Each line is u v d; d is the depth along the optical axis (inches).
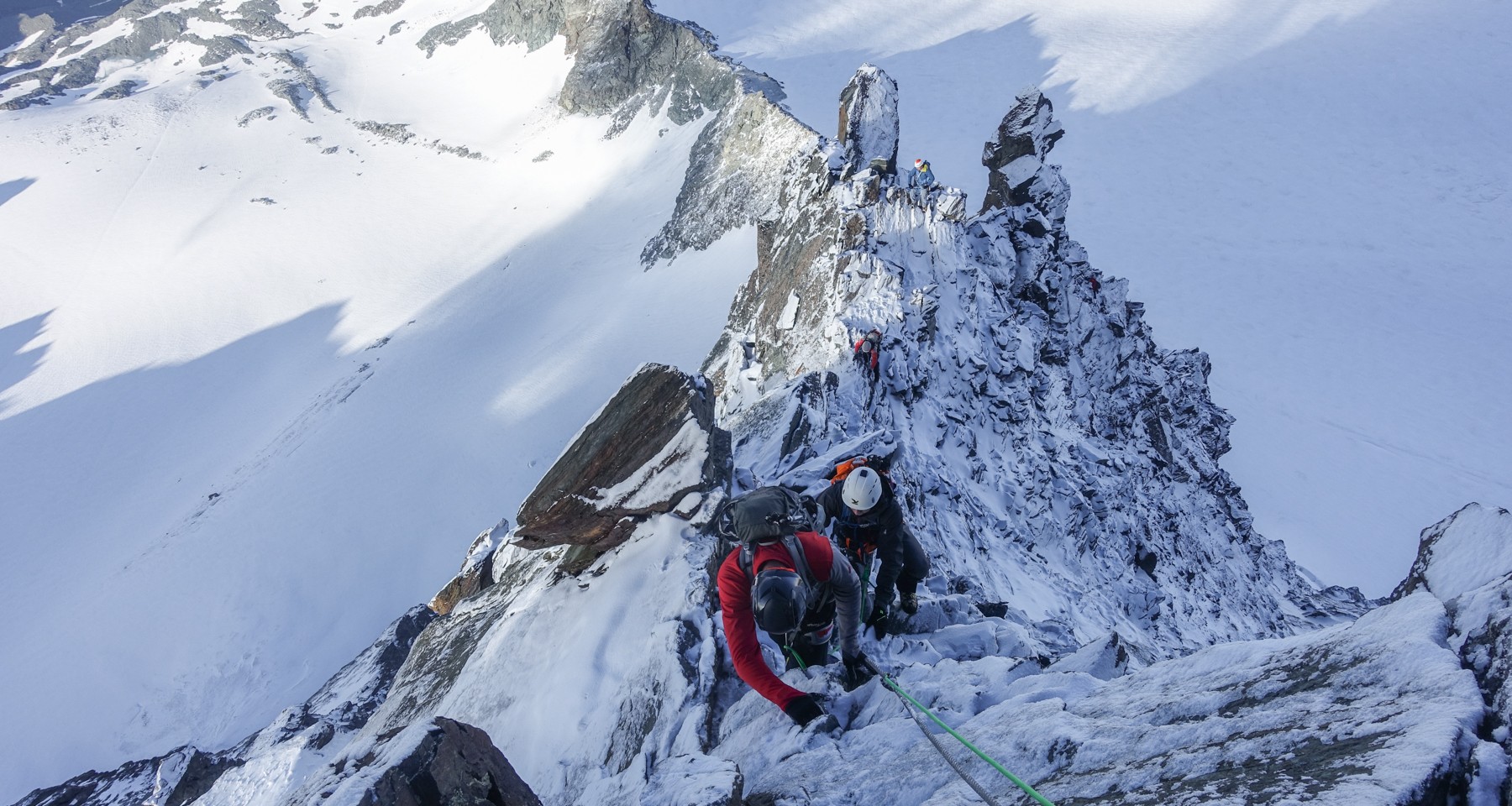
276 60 7628.0
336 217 5393.7
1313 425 2701.8
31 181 6338.6
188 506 3233.3
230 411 3988.7
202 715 2268.7
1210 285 3538.4
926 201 1015.6
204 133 6722.4
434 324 3946.9
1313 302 3361.2
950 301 950.4
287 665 2356.1
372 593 2485.2
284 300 4726.9
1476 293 3339.1
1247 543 1482.5
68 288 5280.5
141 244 5575.8
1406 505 2326.5
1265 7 5797.2
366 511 2768.2
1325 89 4854.8
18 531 3494.1
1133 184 4330.7
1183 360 1626.5
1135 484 1100.5
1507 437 2593.5
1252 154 4463.6
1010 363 963.3
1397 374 2933.1
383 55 7770.7
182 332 4660.4
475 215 5036.9
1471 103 4566.9
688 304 2701.8
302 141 6437.0
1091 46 5634.8
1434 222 3833.7
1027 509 821.2
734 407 909.2
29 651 2640.3
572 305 3459.6
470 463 2780.5
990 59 5600.4
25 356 4749.0
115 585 2790.4
